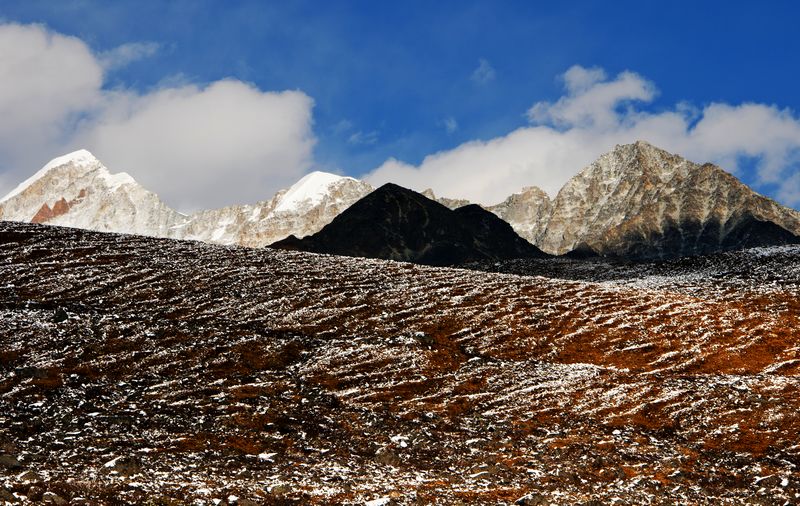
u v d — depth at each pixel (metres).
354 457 36.34
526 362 58.75
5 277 71.25
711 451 41.31
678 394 50.19
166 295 70.12
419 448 38.59
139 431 37.06
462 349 61.34
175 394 45.09
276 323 64.19
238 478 30.69
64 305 64.06
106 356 51.09
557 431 43.56
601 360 60.88
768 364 60.19
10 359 48.88
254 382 49.06
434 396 49.66
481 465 35.59
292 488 29.44
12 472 28.33
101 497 25.55
